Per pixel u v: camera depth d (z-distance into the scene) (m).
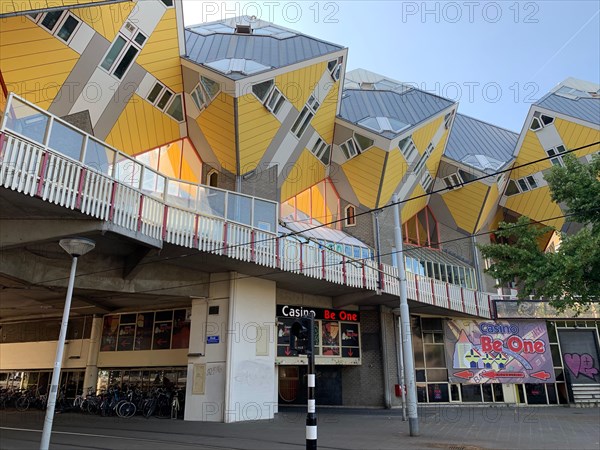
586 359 26.20
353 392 22.69
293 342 8.62
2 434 12.41
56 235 12.10
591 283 16.16
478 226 28.39
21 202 11.03
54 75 15.18
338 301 22.34
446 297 24.06
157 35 17.39
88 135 12.04
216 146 20.53
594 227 16.39
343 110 25.48
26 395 22.30
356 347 22.88
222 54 21.17
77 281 15.08
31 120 10.53
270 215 17.66
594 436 12.72
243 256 16.06
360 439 11.99
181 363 19.91
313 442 8.06
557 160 27.14
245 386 17.09
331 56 21.42
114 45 16.12
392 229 25.22
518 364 25.44
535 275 16.89
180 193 15.00
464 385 24.77
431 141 25.77
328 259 19.23
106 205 12.27
